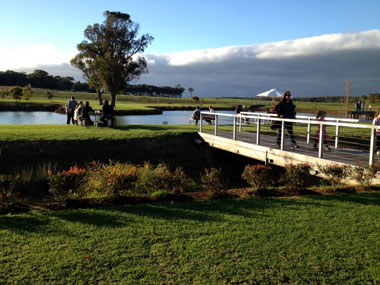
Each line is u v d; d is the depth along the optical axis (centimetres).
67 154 1197
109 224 525
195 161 1366
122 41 5588
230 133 1565
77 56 5903
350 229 504
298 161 961
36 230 497
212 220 545
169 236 477
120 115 4316
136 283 355
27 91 5806
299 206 621
